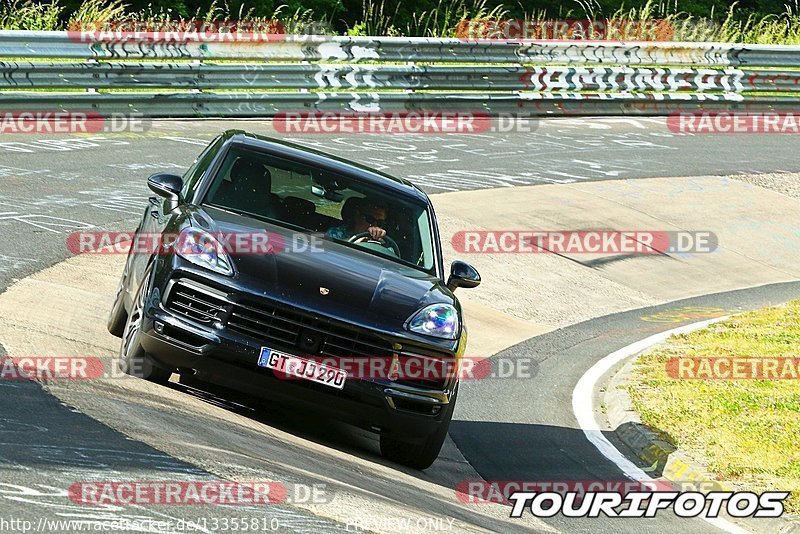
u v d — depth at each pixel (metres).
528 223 59.12
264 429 23.77
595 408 35.81
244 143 28.94
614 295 52.31
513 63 82.38
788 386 38.88
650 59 90.12
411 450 25.38
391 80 75.75
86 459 17.61
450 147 72.19
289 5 111.06
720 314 51.34
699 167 76.75
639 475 29.78
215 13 107.50
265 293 23.11
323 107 72.56
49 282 34.75
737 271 59.31
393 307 24.16
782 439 32.75
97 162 53.88
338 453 24.17
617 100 88.81
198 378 23.52
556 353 42.16
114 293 35.38
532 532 22.41
